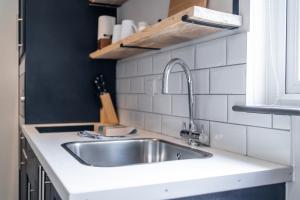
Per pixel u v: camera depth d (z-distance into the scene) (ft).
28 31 6.37
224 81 3.67
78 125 6.34
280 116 2.98
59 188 2.36
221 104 3.73
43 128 5.90
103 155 4.52
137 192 2.20
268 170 2.73
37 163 3.90
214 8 3.76
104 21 6.42
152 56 5.35
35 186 4.11
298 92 3.12
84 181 2.30
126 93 6.50
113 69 7.11
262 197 2.75
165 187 2.28
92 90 6.93
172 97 4.75
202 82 4.06
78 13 6.78
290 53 3.22
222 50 3.70
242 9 3.42
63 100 6.68
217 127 3.80
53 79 6.59
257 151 3.23
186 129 4.35
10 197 8.50
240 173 2.59
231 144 3.58
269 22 3.39
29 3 6.35
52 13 6.55
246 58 3.37
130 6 6.37
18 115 8.44
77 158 3.13
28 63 6.38
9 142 8.53
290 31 3.22
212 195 2.50
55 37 6.59
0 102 8.46
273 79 3.36
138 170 2.63
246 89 3.37
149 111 5.48
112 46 5.23
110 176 2.44
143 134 5.12
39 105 6.49
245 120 3.38
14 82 8.55
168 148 4.29
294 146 2.85
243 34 3.41
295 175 2.84
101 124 5.87
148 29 3.91
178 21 3.24
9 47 8.48
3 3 8.43
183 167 2.76
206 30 3.62
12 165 8.55
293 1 3.19
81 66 6.82
